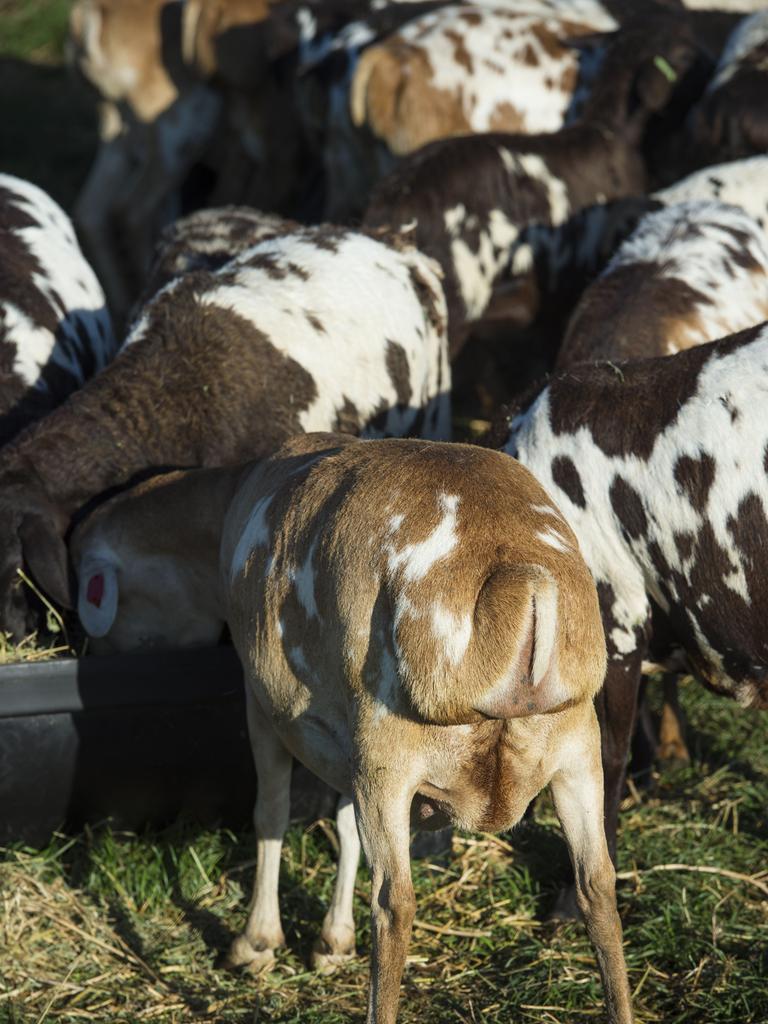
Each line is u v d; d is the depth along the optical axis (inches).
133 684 244.1
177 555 244.2
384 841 179.6
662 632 236.7
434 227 370.0
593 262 401.4
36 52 819.4
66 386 321.1
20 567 256.5
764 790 277.9
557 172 392.8
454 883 251.0
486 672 170.1
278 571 197.5
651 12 517.0
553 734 180.1
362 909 242.8
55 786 248.7
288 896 246.5
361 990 224.2
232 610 214.2
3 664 241.1
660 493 225.6
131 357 282.0
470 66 453.4
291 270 298.7
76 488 266.5
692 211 330.0
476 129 454.6
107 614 243.6
